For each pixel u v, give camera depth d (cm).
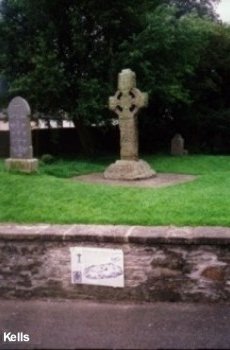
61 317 600
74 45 1619
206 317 586
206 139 2262
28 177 1018
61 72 1555
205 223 689
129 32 1706
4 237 667
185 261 623
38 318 599
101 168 1411
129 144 1216
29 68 1681
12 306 643
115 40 1709
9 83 1681
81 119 1706
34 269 667
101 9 1645
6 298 678
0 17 1717
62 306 636
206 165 1472
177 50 1706
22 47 1662
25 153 1147
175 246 623
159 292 636
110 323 578
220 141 2238
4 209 805
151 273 635
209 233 626
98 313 608
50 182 966
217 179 1112
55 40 1662
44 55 1559
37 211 784
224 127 2200
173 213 737
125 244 636
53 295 667
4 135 1933
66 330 563
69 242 653
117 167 1194
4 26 1666
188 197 841
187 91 1870
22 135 1147
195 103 2211
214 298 623
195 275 623
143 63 1591
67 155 1889
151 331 553
